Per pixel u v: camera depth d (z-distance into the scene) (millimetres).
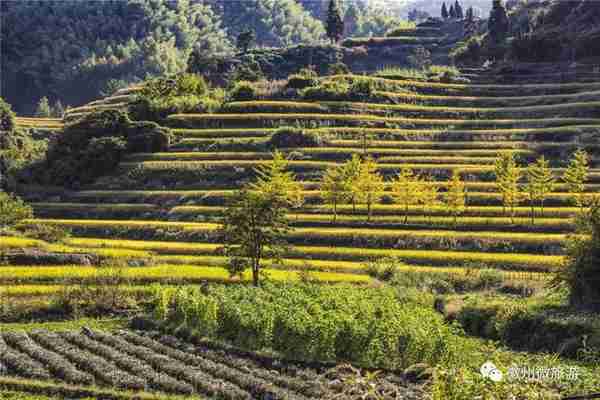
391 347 52438
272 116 153500
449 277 91062
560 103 159500
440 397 23062
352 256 101812
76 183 137000
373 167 116438
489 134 145750
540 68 186250
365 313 58406
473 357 47438
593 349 51094
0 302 70750
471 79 184750
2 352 54438
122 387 47969
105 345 57844
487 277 89938
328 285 79188
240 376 49438
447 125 153375
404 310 60438
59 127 192125
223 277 84750
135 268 86125
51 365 51750
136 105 157250
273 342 57281
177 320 65750
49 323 67875
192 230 112500
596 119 145125
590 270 64500
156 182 134500
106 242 106562
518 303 65750
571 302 65562
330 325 53969
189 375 49844
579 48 187375
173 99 160875
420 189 115250
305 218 115562
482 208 116625
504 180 113750
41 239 104562
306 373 50938
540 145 136375
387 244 106312
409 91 172625
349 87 166375
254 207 80875
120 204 128625
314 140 141750
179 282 83250
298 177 131375
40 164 142750
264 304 62219
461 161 133750
